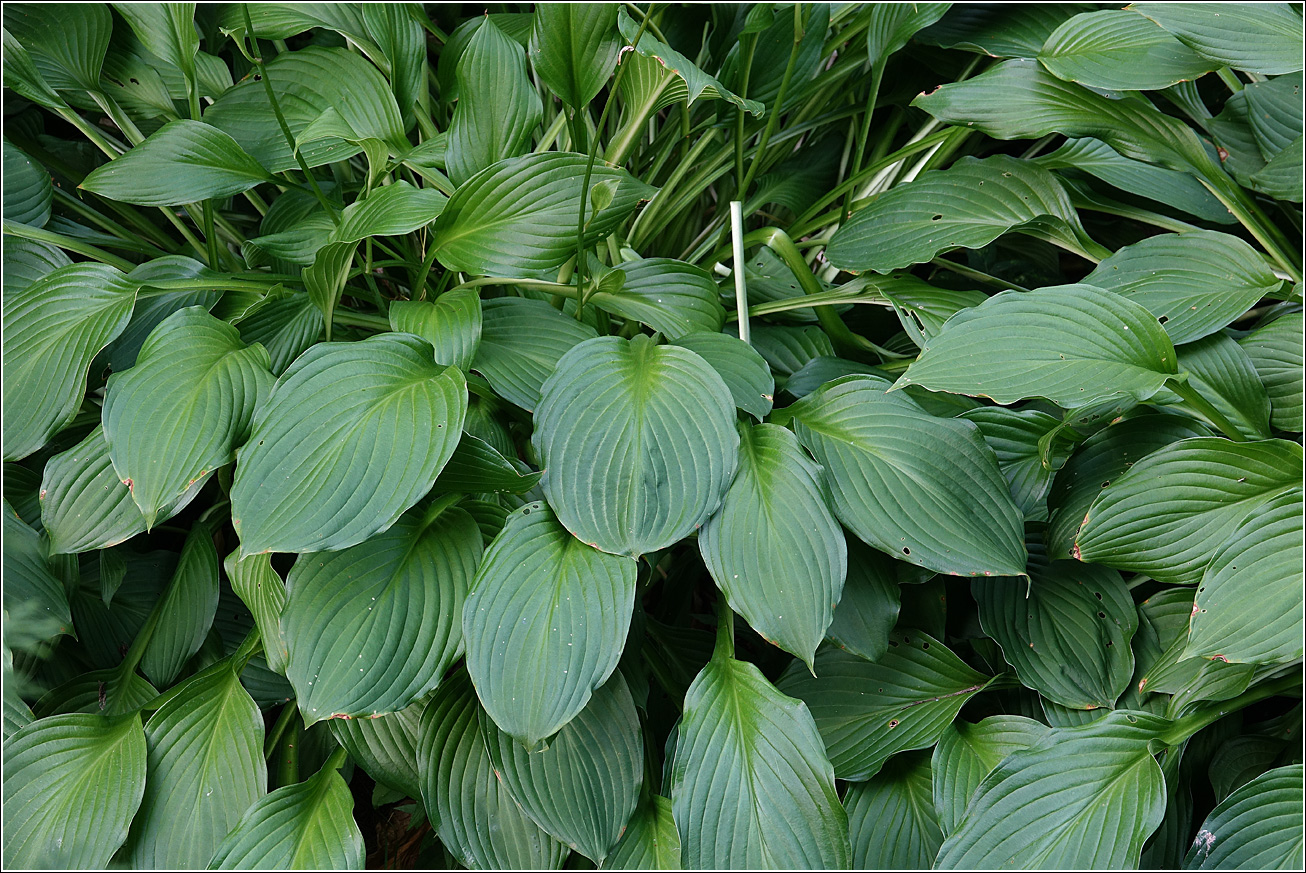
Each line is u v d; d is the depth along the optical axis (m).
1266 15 2.26
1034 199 2.35
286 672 2.04
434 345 2.14
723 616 2.18
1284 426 2.20
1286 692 2.17
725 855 2.04
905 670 2.20
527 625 2.02
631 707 2.12
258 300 2.23
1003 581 2.23
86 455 2.14
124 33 2.44
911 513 2.10
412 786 2.16
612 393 2.10
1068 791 2.08
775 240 2.38
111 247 2.38
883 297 2.31
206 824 2.08
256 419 2.03
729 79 2.41
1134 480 2.12
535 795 2.06
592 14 2.19
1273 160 2.33
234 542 2.40
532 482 2.10
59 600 2.16
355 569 2.06
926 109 2.38
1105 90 2.28
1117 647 2.20
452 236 2.20
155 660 2.21
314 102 2.40
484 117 2.27
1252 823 2.08
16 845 2.05
